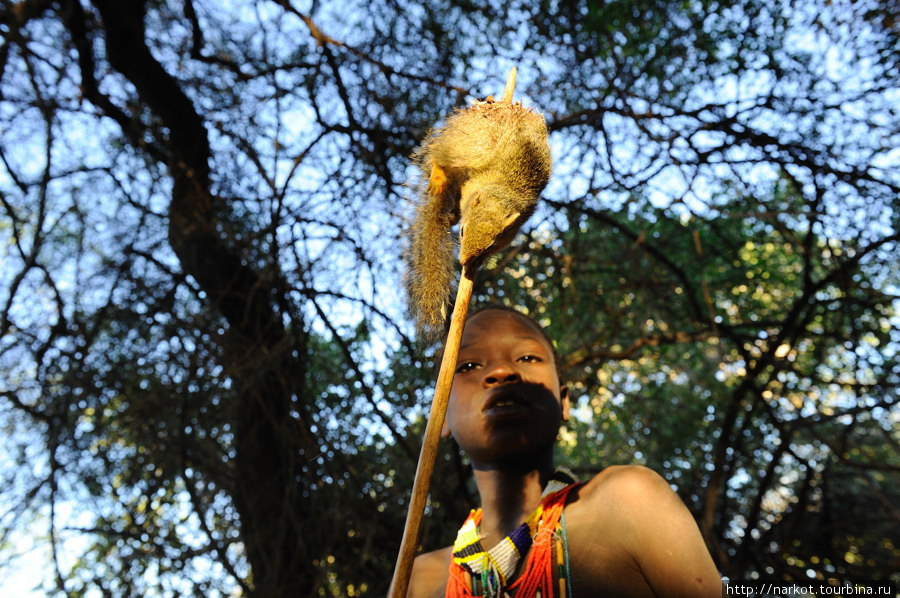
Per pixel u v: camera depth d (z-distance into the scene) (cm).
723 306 804
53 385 613
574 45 657
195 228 636
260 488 610
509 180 180
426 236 205
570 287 694
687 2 661
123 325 632
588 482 217
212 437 652
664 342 714
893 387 707
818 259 692
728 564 686
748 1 649
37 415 605
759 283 777
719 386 827
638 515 198
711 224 703
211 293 646
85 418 632
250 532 613
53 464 575
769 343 712
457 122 197
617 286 720
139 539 573
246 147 632
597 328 755
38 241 571
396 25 670
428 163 210
